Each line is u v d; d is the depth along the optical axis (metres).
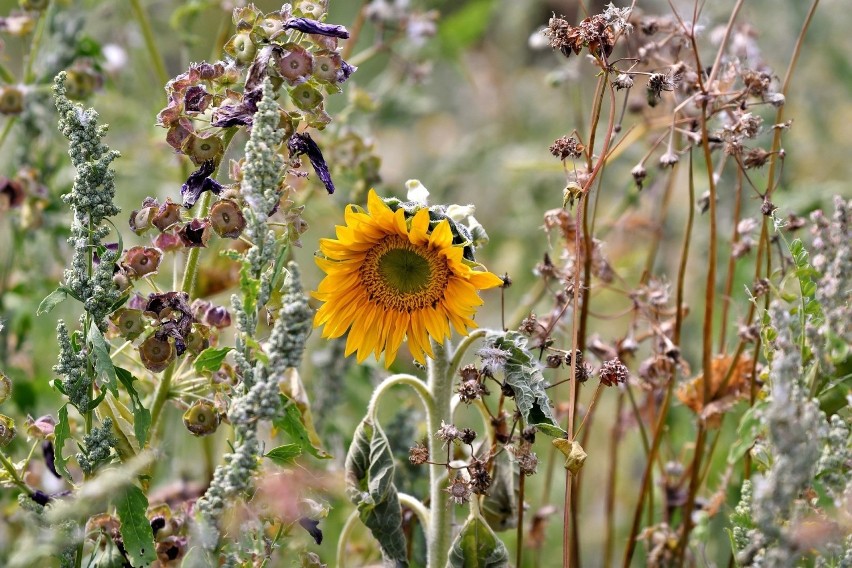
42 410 2.20
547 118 3.29
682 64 1.94
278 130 1.74
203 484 2.11
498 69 3.48
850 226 1.76
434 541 1.87
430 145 3.35
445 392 1.86
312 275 2.49
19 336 2.20
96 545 1.79
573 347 1.81
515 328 2.27
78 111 1.75
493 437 1.87
